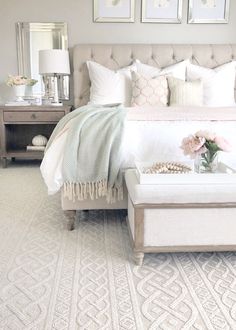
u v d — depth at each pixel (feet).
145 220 6.04
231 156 7.93
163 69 13.60
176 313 4.91
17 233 7.70
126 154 7.80
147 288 5.53
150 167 6.96
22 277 5.87
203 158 6.77
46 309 5.01
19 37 14.43
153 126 8.21
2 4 14.15
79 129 7.57
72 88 14.90
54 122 13.46
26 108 13.29
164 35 14.56
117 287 5.56
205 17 14.43
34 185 11.41
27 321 4.75
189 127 8.29
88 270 6.10
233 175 6.11
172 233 6.11
